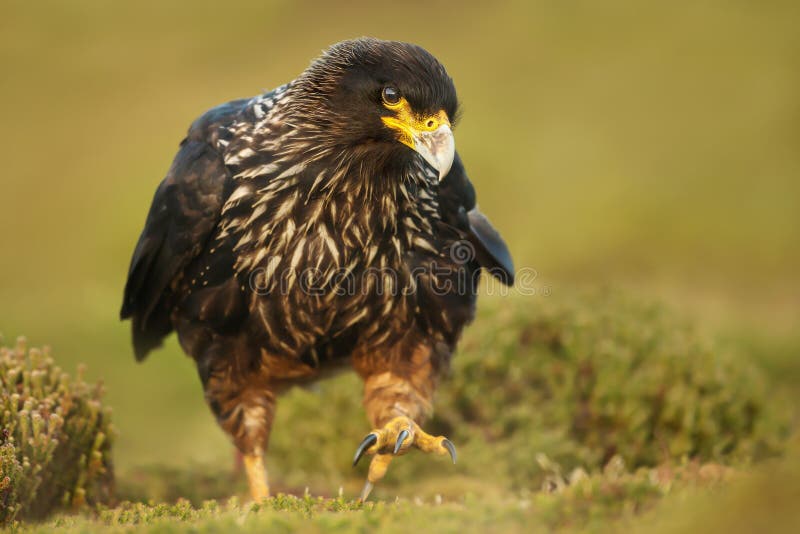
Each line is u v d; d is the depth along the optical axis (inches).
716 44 1357.0
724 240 916.6
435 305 327.0
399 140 302.0
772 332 607.5
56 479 306.3
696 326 451.5
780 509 239.9
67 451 312.3
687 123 1189.1
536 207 1011.3
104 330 636.1
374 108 301.3
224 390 335.9
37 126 1277.1
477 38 1464.1
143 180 1145.4
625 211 976.3
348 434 430.6
